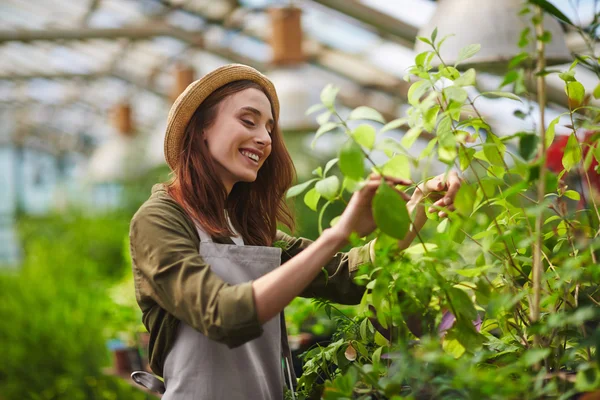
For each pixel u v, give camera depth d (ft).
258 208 6.37
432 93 4.55
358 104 25.08
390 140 4.46
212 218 5.70
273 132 6.35
